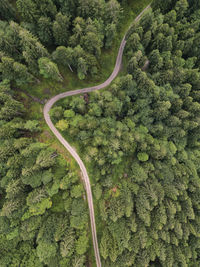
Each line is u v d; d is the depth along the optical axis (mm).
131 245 48031
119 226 48594
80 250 45125
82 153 55031
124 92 54656
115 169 55812
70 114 51438
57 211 49719
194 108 55969
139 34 54312
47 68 46406
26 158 45750
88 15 51625
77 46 48562
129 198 48969
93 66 56000
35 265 44844
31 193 44031
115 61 65438
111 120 54844
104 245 46156
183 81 58594
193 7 61281
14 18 53500
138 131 56125
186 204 54750
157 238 48875
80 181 54281
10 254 44625
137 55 50844
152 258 48844
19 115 52844
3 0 46406
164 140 58875
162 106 53531
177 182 54688
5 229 42969
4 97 44625
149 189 51031
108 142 50469
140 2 67250
